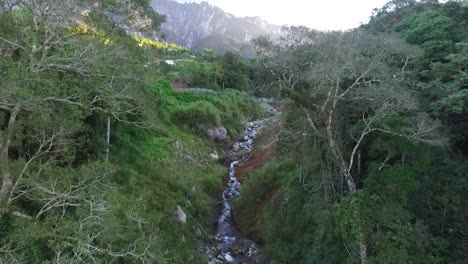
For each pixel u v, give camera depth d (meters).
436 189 16.11
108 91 15.33
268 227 22.33
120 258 14.79
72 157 13.91
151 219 19.61
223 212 27.64
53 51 15.50
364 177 17.39
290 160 25.17
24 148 15.06
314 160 18.98
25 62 12.16
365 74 16.61
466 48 17.75
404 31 25.69
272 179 26.20
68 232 11.65
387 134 16.12
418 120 15.77
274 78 19.48
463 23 22.78
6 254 10.35
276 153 27.11
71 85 13.90
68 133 13.21
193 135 36.62
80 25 15.88
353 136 17.39
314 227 18.34
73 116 14.02
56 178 11.97
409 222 15.01
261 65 19.34
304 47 18.09
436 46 20.44
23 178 11.69
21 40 12.70
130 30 17.91
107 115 19.89
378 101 16.27
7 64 10.31
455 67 18.05
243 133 44.28
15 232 10.62
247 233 24.34
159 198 22.34
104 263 13.24
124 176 21.62
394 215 14.63
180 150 31.08
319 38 18.56
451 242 14.79
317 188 18.06
